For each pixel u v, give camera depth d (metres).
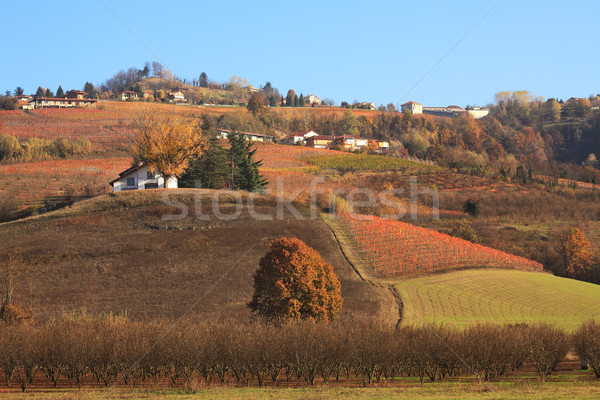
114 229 67.81
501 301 53.97
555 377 28.98
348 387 26.81
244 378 28.53
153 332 29.00
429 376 29.11
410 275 61.06
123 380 27.62
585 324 32.66
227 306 44.31
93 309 43.47
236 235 65.75
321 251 63.56
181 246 61.47
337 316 39.78
